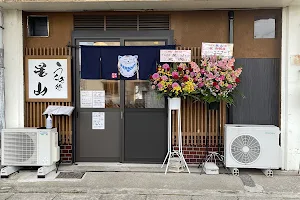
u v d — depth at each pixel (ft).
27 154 19.12
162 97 20.84
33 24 21.67
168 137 20.20
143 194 16.90
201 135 20.97
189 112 21.03
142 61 20.48
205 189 17.21
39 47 21.35
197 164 21.09
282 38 20.15
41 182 18.25
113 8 20.45
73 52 21.36
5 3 19.22
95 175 19.29
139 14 21.17
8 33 20.75
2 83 20.57
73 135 21.54
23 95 21.06
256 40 20.85
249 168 20.27
